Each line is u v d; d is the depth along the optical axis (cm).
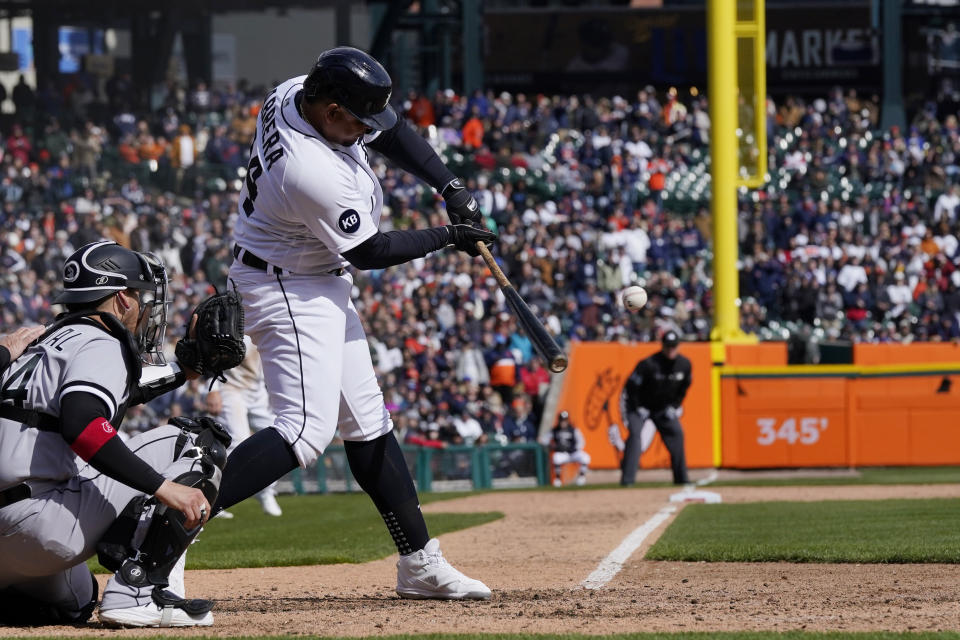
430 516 3750
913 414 6488
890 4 11506
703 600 1791
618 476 6291
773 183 9719
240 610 1762
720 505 3959
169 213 8156
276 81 10844
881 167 9781
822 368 6488
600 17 11731
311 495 5447
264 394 3628
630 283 8331
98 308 1548
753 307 8088
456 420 6469
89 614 1675
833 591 1870
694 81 11744
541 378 6938
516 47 11756
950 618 1571
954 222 9306
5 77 10300
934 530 2841
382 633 1501
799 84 11731
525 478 6031
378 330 7138
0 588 1597
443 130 9794
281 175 1691
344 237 1702
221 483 1702
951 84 11725
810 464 6469
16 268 7538
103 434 1464
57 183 8531
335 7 11031
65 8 10225
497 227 8788
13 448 1493
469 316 7500
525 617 1644
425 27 11631
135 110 10156
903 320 8131
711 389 6519
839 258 8525
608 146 9494
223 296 1612
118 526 1561
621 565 2312
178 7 10519
